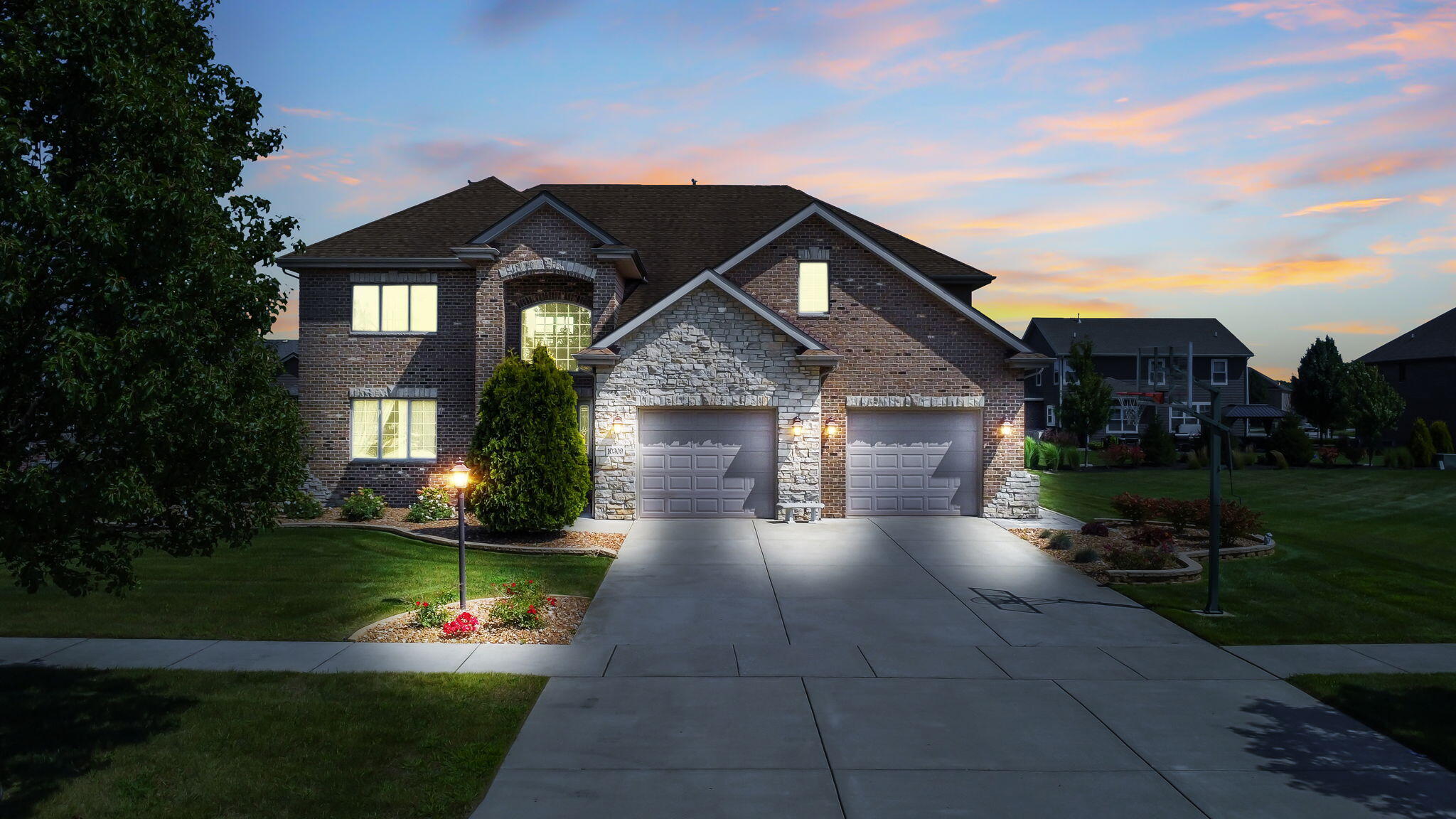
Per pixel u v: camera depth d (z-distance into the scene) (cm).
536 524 1758
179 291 701
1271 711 920
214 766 754
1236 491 3086
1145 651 1134
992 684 1002
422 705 905
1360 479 3506
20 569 743
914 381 2144
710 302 2052
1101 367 6031
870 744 827
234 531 843
